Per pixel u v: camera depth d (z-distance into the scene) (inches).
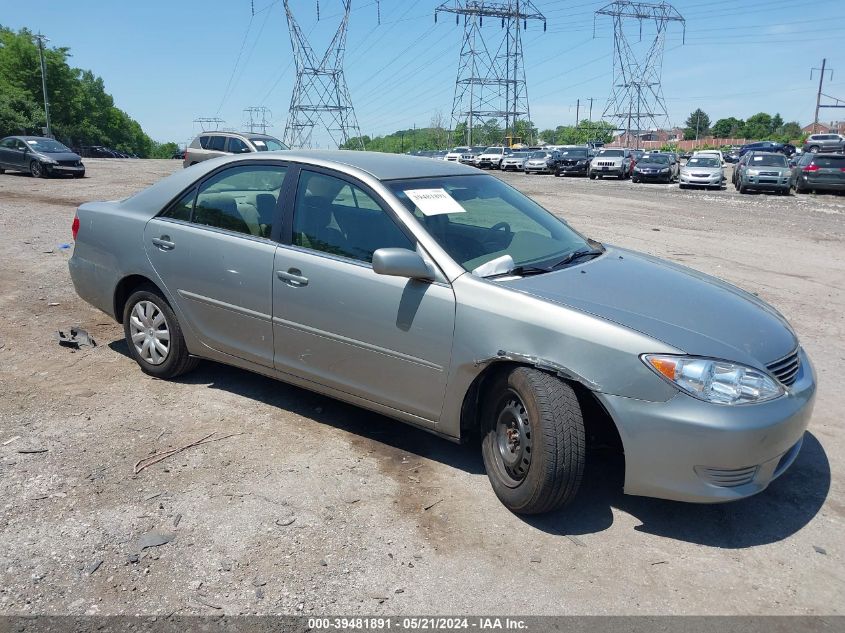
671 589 119.7
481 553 127.5
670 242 500.1
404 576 120.4
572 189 1120.2
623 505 145.4
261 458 158.6
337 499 142.9
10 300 280.2
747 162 1106.7
